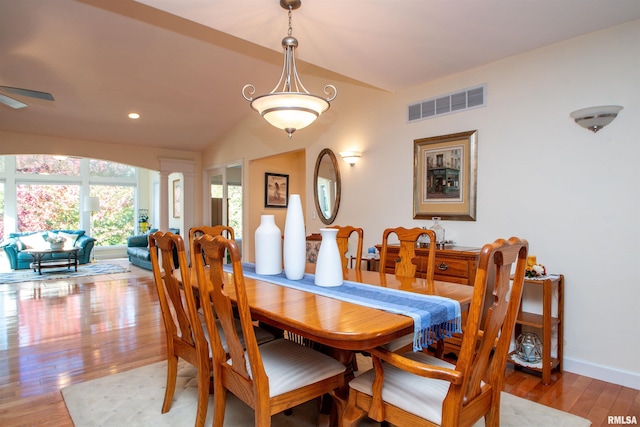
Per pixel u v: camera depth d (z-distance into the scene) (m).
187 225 7.05
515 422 1.98
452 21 2.35
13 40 3.48
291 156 6.61
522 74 2.86
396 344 1.96
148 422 2.00
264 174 6.14
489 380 1.50
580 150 2.59
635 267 2.38
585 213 2.57
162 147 6.73
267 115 2.24
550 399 2.24
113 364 2.76
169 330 2.09
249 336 1.38
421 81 3.43
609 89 2.47
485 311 2.85
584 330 2.59
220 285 1.49
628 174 2.40
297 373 1.56
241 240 6.14
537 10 2.23
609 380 2.47
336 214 4.36
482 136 3.09
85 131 5.66
